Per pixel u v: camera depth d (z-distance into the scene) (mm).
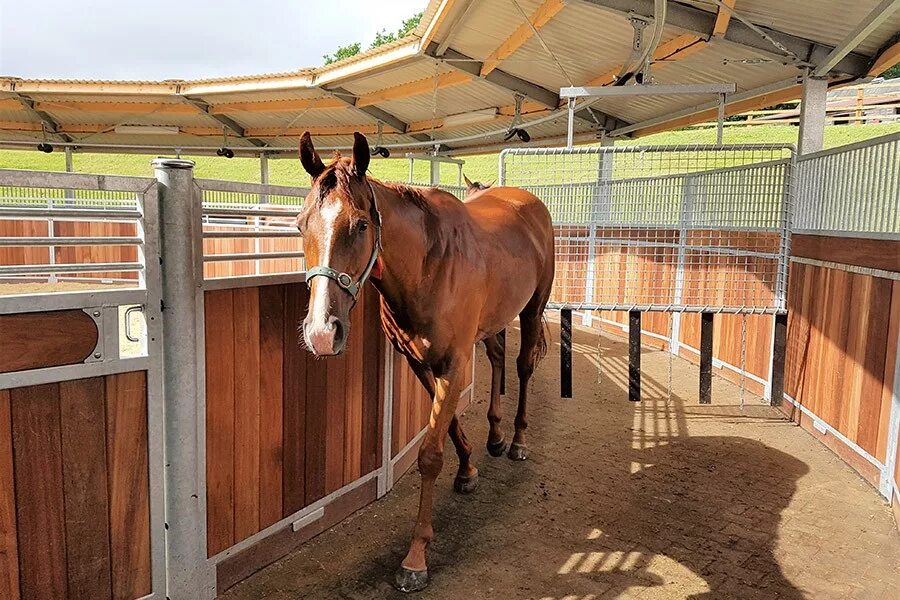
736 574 2418
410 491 3180
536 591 2289
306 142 1981
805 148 5328
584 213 6523
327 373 2654
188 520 2049
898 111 17688
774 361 4492
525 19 5820
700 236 5281
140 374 1896
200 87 10297
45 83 10562
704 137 17828
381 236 2143
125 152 14906
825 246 3875
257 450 2328
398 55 7668
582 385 5324
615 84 6160
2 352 1585
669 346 6598
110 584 1902
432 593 2264
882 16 3666
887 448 3094
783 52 5117
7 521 1648
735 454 3715
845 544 2660
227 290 2143
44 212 1652
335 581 2332
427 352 2445
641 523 2830
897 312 3031
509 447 3758
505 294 2953
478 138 10242
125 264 1826
